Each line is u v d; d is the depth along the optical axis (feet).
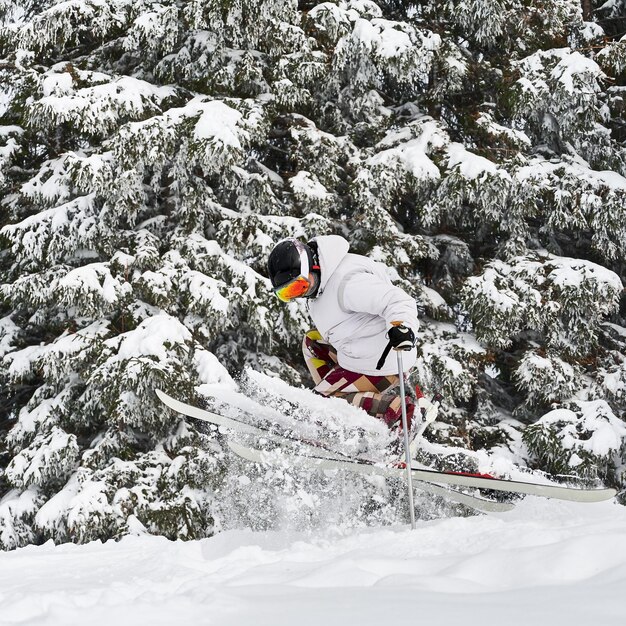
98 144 51.03
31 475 43.11
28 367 48.24
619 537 10.15
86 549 19.60
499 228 51.03
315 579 10.70
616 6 61.57
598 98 55.62
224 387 22.12
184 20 49.14
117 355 42.22
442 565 10.89
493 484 19.45
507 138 50.44
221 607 9.29
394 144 50.34
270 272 19.20
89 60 52.31
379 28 48.34
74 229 46.52
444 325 49.39
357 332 19.30
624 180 49.70
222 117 44.83
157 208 49.55
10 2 60.75
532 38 53.62
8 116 52.80
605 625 7.59
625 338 52.75
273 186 50.67
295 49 48.91
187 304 44.09
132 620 8.94
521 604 8.52
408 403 19.85
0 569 17.17
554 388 46.57
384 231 47.47
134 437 44.55
